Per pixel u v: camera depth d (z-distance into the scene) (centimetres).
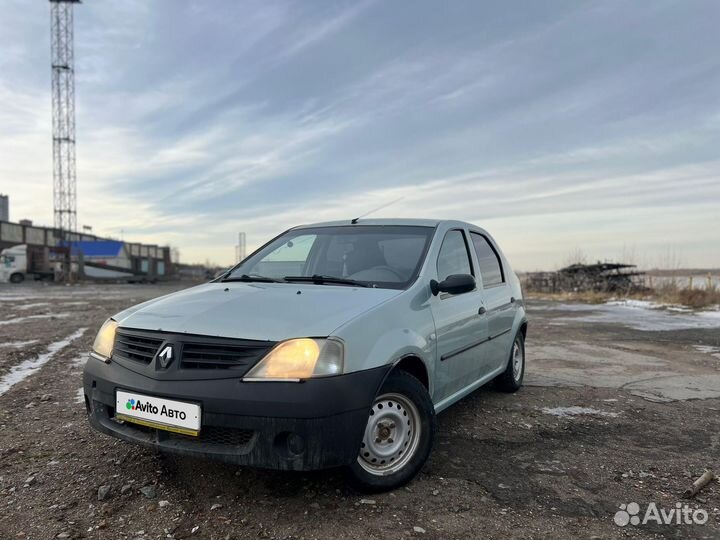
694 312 1630
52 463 345
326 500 293
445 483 321
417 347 321
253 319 287
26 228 6322
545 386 591
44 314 1432
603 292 2733
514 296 539
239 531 260
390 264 381
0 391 541
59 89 5912
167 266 6084
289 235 457
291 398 259
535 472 342
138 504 288
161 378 278
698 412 491
